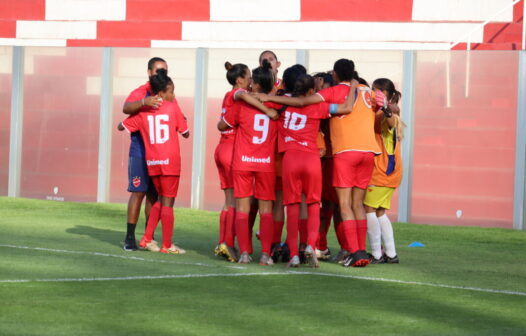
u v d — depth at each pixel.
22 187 49.38
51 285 23.20
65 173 48.72
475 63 43.41
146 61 47.47
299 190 27.78
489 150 43.34
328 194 30.08
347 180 27.98
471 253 33.94
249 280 24.95
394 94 30.55
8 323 18.95
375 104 28.69
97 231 36.34
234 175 28.41
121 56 47.78
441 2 50.69
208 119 46.66
